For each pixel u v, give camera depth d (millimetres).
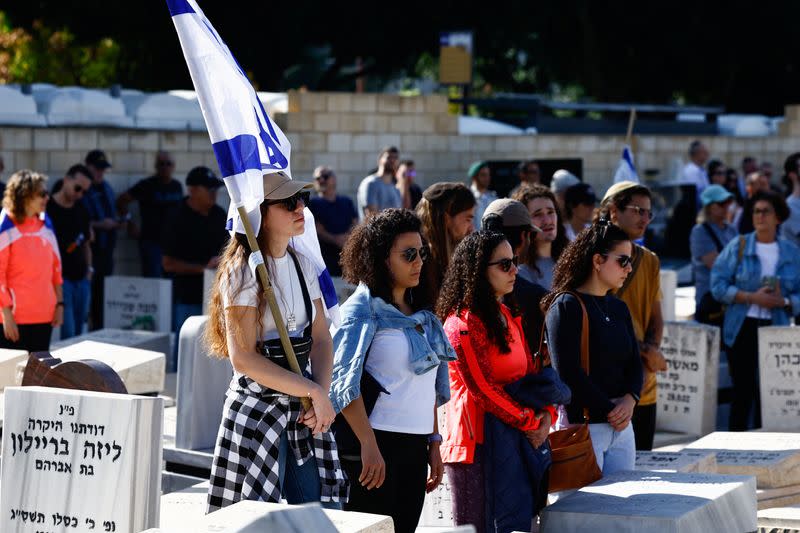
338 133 43125
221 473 11242
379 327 12562
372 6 61031
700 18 67312
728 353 23406
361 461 12391
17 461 12719
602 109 52156
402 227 12703
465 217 16172
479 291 13461
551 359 14547
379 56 65938
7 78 65688
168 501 16141
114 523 12211
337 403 12102
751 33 68312
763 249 23062
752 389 23250
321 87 70438
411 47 65188
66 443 12500
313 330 11766
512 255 13570
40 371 15555
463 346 13375
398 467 12586
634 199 17266
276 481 11125
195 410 18828
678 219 45156
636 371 14859
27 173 22562
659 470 15164
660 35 67938
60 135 37219
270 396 11211
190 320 19016
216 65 11492
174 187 36750
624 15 67062
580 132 51312
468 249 13562
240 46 59312
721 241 26234
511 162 38438
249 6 57625
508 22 63688
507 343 13484
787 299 22844
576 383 14305
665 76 71125
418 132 44906
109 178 38188
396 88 95438
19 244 22438
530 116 50500
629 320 14906
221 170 11273
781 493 17172
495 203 15570
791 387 21812
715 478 13562
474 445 13453
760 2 66688
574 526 12219
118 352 21922
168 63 60469
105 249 34219
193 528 10062
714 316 25500
